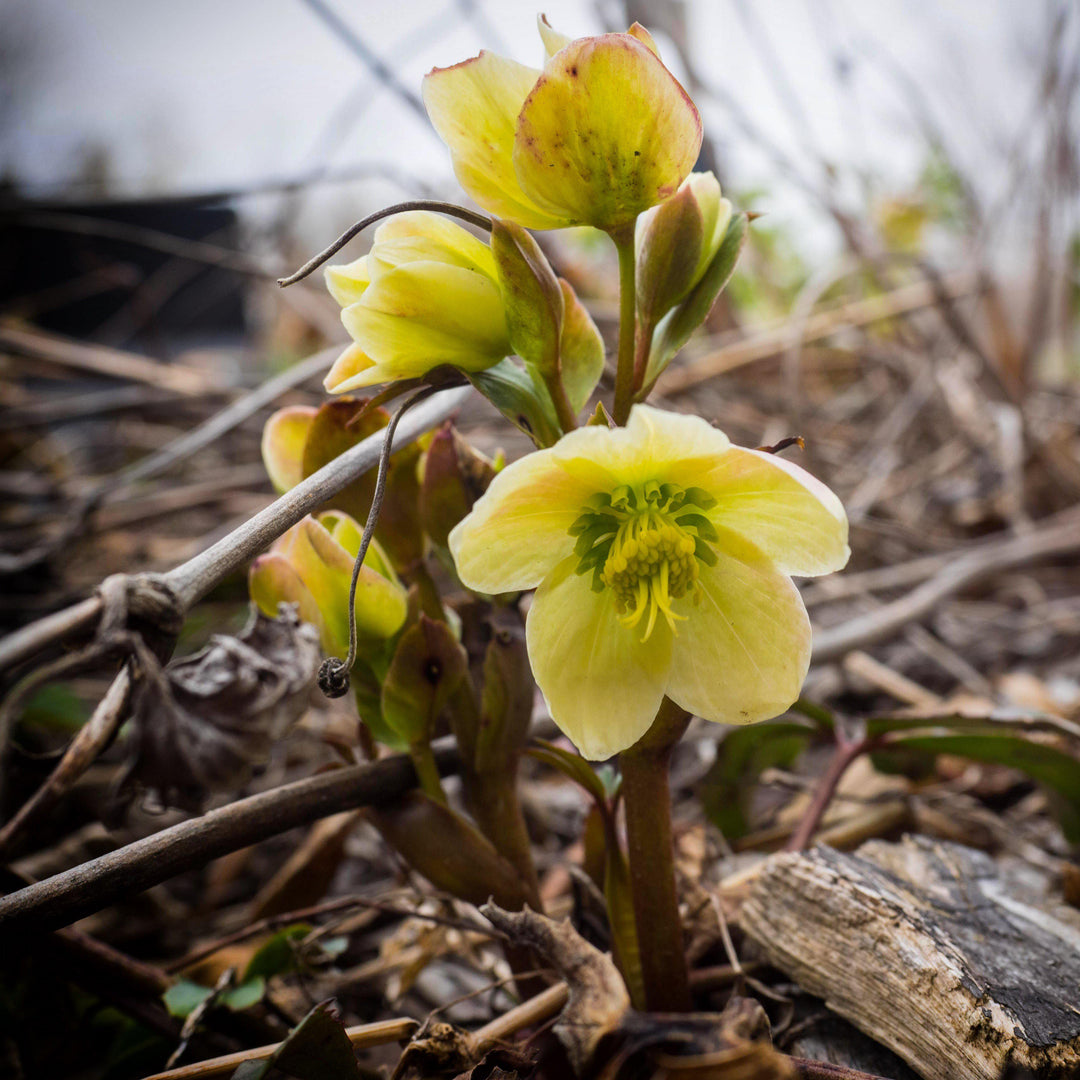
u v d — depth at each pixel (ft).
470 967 0.94
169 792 0.62
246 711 0.64
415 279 0.60
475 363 0.64
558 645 0.63
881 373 2.55
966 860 0.84
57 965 0.74
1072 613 1.60
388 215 0.60
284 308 3.02
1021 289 2.56
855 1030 0.74
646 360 0.66
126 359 2.13
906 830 1.03
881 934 0.71
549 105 0.57
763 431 2.11
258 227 2.27
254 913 0.98
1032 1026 0.65
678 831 0.93
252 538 0.66
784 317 2.82
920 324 2.32
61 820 1.10
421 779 0.72
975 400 2.37
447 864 0.70
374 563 0.75
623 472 0.61
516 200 0.62
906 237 2.76
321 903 1.00
